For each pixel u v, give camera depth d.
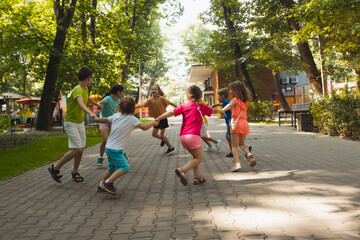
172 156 8.47
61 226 3.57
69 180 6.04
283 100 30.59
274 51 16.69
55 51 18.12
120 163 4.62
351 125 10.22
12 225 3.67
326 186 4.67
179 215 3.73
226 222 3.41
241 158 7.55
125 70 29.59
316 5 8.38
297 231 3.07
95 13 21.17
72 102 5.48
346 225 3.17
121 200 4.53
